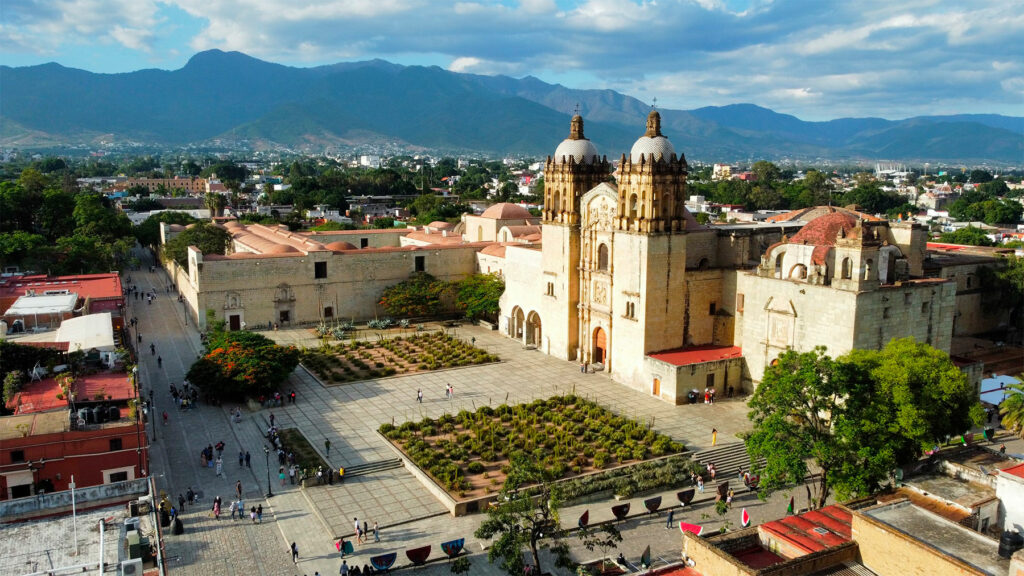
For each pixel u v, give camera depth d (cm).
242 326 11825
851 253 7162
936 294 7800
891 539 3441
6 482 5256
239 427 7656
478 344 11200
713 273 9194
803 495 6203
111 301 10819
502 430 7425
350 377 9338
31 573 3616
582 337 10038
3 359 6744
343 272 12519
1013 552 3322
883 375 5166
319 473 6438
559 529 5191
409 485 6431
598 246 9619
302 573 5038
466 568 4712
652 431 7338
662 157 8588
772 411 5412
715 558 3684
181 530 5541
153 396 8562
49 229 18550
